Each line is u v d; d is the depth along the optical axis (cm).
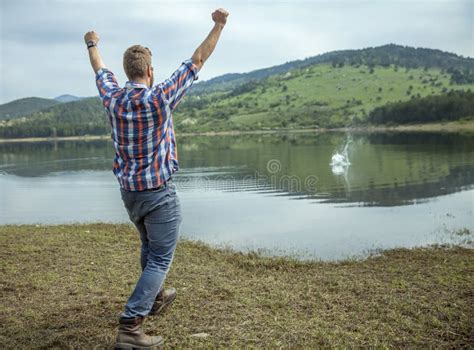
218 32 351
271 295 520
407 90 19762
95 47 390
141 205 344
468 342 394
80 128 14888
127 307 358
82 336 403
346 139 7019
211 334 407
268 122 15962
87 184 2356
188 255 797
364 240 1045
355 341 394
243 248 966
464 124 10775
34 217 1438
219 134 12925
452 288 551
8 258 714
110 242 864
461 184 1981
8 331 416
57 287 552
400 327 425
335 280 604
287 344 388
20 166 3678
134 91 334
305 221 1295
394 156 3531
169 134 349
